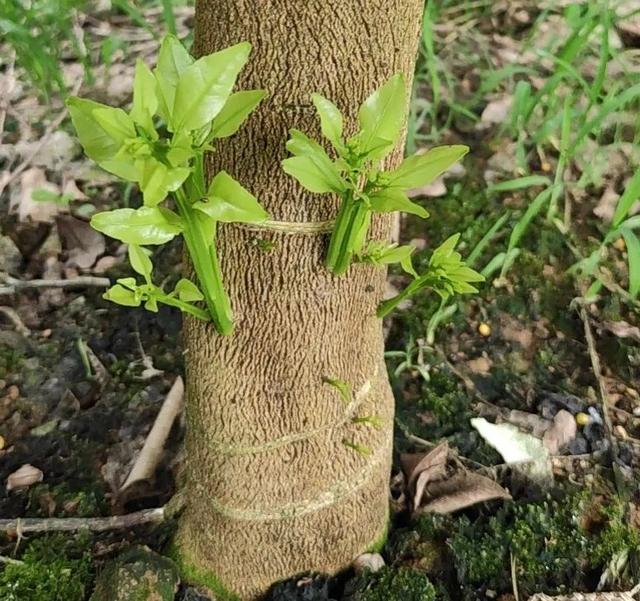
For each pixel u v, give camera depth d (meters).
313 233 0.26
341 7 0.23
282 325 0.28
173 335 0.49
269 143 0.25
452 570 0.38
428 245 0.54
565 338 0.49
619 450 0.43
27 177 0.56
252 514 0.34
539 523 0.39
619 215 0.47
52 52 0.61
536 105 0.57
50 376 0.47
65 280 0.51
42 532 0.39
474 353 0.48
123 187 0.56
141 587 0.34
